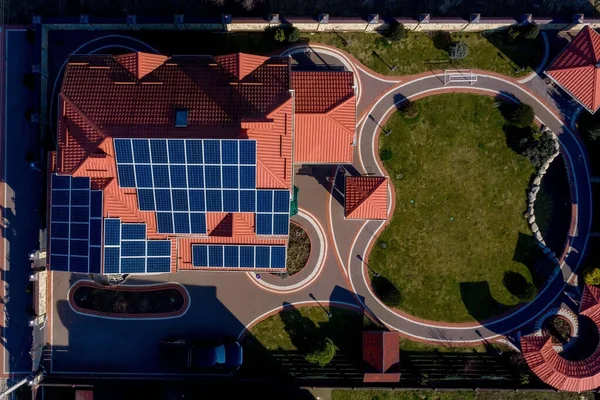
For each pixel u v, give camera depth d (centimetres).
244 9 4244
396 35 4166
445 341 4547
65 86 3525
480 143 4469
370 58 4419
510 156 4481
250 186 3450
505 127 4466
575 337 4522
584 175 4506
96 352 4497
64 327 4484
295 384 4391
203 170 3378
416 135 4459
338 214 4478
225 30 4319
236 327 4506
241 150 3281
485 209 4509
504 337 4556
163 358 4275
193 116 3375
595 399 4544
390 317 4538
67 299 4475
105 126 3359
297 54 4394
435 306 4547
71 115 3456
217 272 4503
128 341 4500
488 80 4450
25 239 4456
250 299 4506
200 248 3791
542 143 4328
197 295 4491
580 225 4528
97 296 4466
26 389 4516
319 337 4497
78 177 3547
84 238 3566
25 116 4366
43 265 4331
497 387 4419
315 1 4347
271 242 3800
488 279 4550
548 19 4219
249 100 3444
